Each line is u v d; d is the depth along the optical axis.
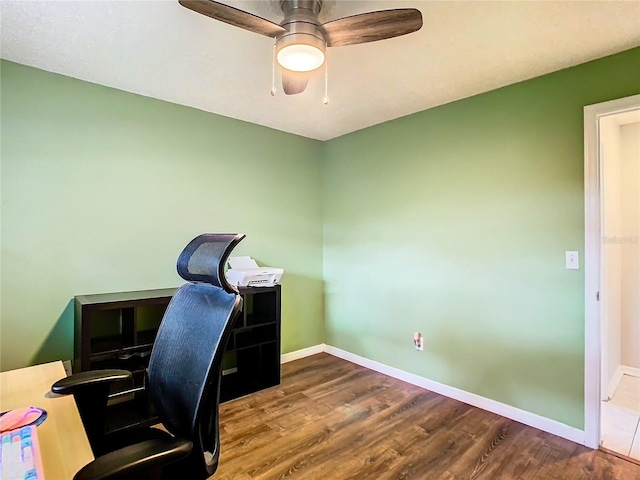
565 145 2.18
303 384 3.00
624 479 1.80
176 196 2.85
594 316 2.07
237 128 3.20
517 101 2.39
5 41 1.92
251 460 1.95
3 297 2.16
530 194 2.33
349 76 2.32
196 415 1.00
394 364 3.18
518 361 2.39
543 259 2.27
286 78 1.97
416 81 2.39
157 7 1.63
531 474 1.84
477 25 1.76
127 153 2.61
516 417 2.39
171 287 2.82
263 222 3.40
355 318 3.55
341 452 2.03
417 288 2.99
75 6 1.62
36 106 2.25
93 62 2.16
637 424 2.37
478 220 2.59
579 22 1.72
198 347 1.12
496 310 2.50
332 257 3.81
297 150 3.67
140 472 0.80
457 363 2.72
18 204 2.20
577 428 2.14
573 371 2.15
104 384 1.26
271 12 1.67
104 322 2.49
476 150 2.60
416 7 1.62
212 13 1.37
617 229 3.09
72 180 2.38
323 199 3.89
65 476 0.78
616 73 2.00
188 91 2.59
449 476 1.83
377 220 3.32
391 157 3.20
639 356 3.12
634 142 3.11
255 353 3.05
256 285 2.93
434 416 2.45
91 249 2.46
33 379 1.31
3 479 0.76
